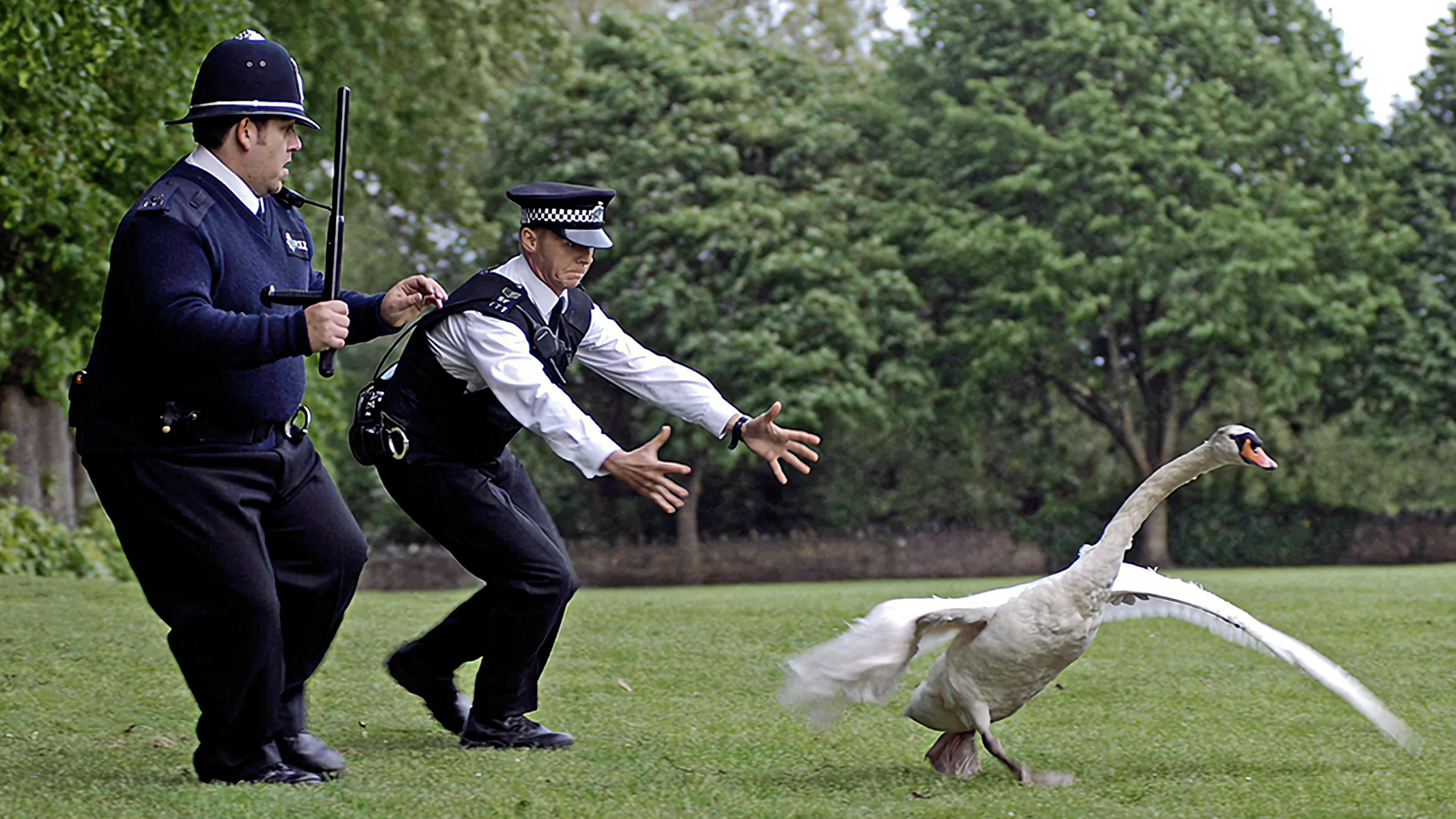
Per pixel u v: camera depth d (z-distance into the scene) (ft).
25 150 45.96
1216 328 97.50
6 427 58.08
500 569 18.28
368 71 71.20
